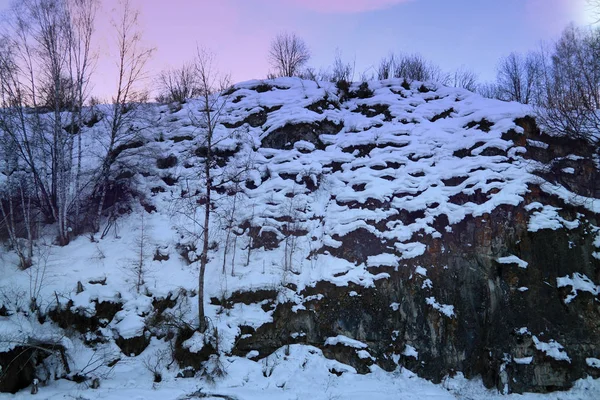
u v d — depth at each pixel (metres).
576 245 16.11
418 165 18.72
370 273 15.92
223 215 18.20
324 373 13.81
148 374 13.19
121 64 22.73
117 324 14.38
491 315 14.77
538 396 13.30
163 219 18.83
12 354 12.09
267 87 24.97
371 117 22.77
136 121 22.59
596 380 13.62
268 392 12.64
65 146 20.86
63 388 12.30
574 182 18.03
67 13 18.78
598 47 19.84
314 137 21.27
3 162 19.84
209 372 12.97
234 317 14.76
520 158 17.92
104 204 19.88
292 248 16.77
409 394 13.15
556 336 14.25
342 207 18.09
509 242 15.73
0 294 14.14
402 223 17.02
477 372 14.11
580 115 18.83
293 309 15.17
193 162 21.00
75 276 15.69
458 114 21.64
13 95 17.78
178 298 15.38
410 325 14.91
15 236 16.64
